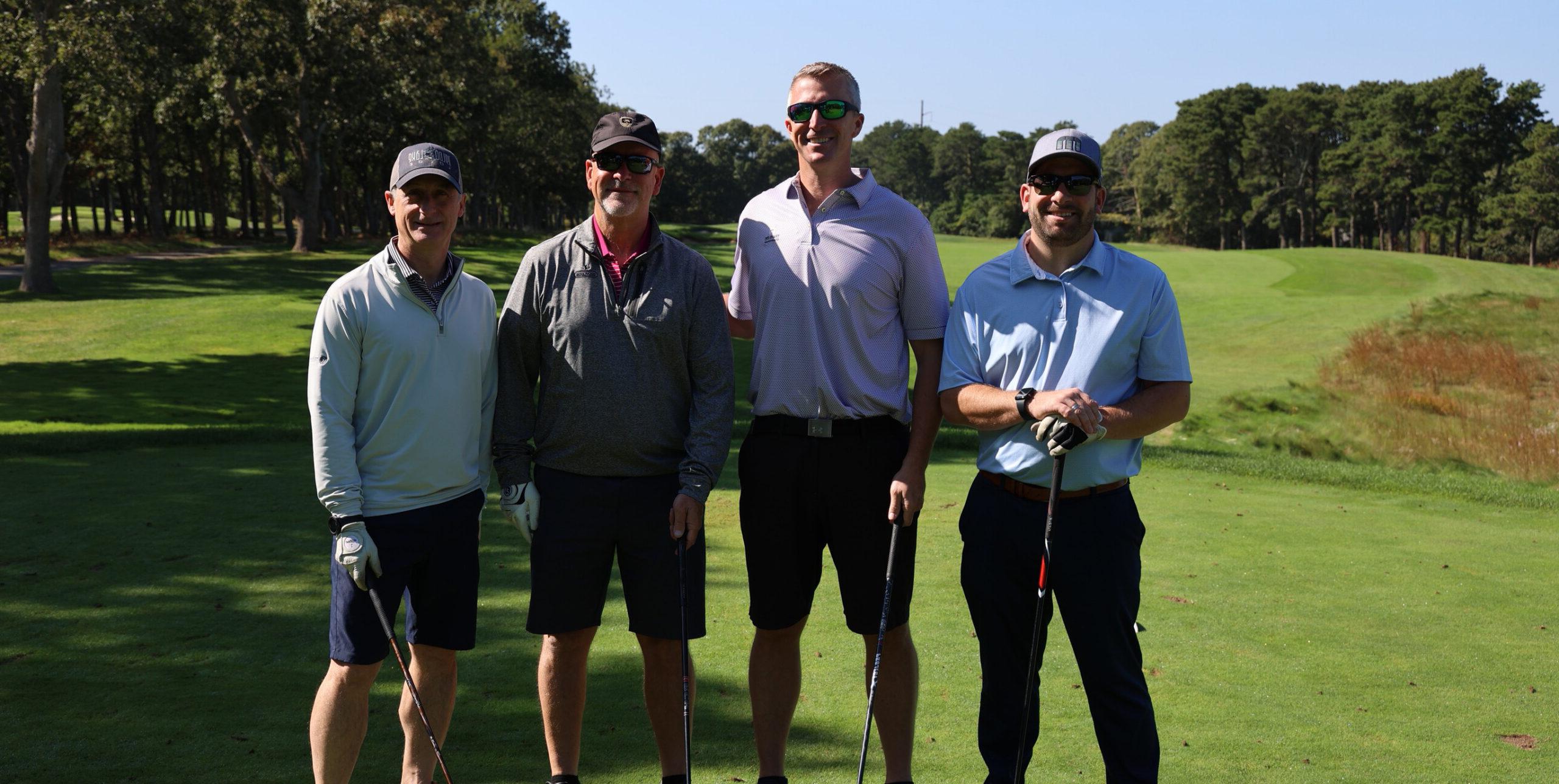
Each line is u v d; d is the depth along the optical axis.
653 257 3.16
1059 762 3.25
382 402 3.04
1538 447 10.62
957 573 5.24
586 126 66.00
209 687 3.66
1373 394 14.68
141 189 51.91
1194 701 3.71
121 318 23.33
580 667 3.19
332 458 2.96
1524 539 6.13
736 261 3.53
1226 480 8.02
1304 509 6.89
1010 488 3.05
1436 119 80.56
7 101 35.56
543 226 86.44
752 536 3.32
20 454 7.77
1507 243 77.25
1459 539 6.12
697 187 121.38
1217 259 36.38
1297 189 91.00
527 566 5.19
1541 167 71.31
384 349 3.02
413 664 3.17
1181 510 6.83
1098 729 3.02
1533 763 3.23
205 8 31.47
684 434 3.26
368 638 2.98
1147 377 3.04
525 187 73.00
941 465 8.26
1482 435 11.62
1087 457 2.94
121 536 5.49
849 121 3.21
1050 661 4.15
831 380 3.22
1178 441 12.70
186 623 4.28
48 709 3.45
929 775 3.16
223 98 34.19
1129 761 2.95
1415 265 32.03
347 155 47.22
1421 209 83.38
